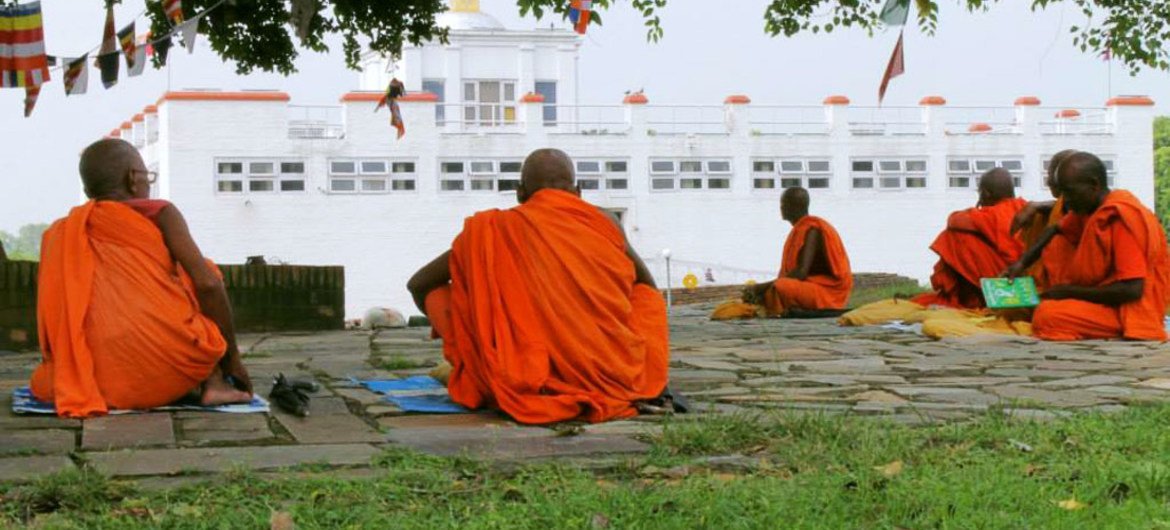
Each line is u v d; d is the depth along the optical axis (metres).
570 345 6.82
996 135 56.69
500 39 56.53
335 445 5.91
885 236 56.31
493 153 53.09
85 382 6.82
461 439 6.12
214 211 51.22
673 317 18.72
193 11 14.67
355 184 52.19
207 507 4.45
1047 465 5.15
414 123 52.62
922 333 12.68
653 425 6.54
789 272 16.62
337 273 16.20
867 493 4.55
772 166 55.44
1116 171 56.88
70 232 7.01
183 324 6.91
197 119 51.00
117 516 4.36
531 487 4.72
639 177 54.34
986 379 8.77
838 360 10.25
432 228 52.75
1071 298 12.13
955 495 4.49
